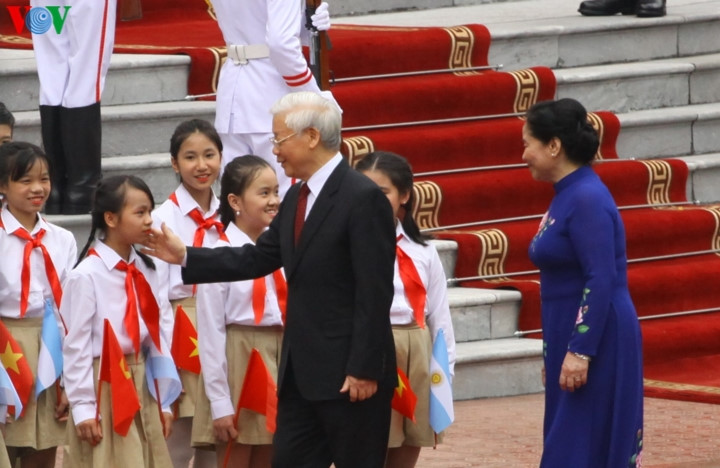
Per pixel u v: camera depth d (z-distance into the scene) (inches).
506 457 1002.7
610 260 775.1
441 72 1501.0
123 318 798.5
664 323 1300.4
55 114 1187.9
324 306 730.8
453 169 1396.4
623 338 785.6
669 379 1234.6
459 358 1160.8
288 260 737.6
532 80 1496.1
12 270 833.5
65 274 858.8
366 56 1454.2
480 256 1286.9
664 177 1460.4
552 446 793.6
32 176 832.9
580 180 792.3
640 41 1647.4
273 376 840.9
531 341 1228.5
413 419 839.1
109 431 794.8
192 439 859.4
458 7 1857.8
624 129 1508.4
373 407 735.7
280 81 1091.9
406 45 1480.1
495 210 1370.6
